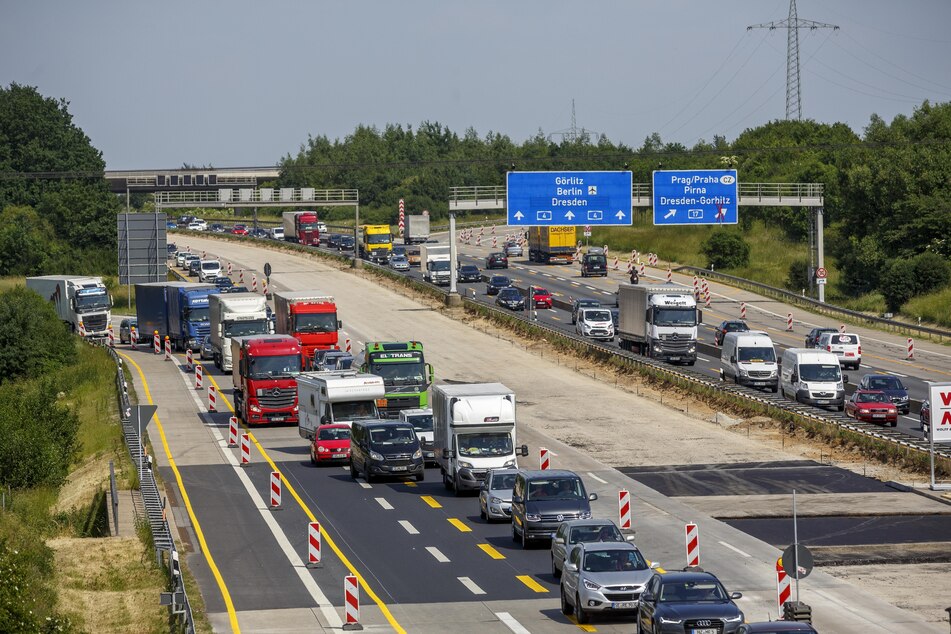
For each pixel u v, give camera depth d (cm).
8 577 7744
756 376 17625
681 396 17188
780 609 7606
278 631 7550
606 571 7606
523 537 9594
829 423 14150
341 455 13362
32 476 13775
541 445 14225
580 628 7500
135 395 17825
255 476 12850
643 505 11269
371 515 11006
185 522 10819
